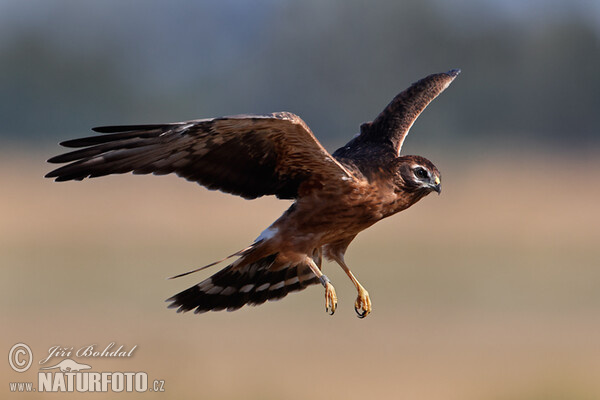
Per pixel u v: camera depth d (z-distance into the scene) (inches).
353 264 1042.1
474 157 1980.8
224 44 3457.2
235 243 1098.7
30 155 1971.0
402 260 1065.5
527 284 964.6
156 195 1400.1
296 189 389.1
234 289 402.3
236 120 348.2
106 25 3292.3
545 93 2687.0
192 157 372.5
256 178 383.6
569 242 1169.4
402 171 394.9
